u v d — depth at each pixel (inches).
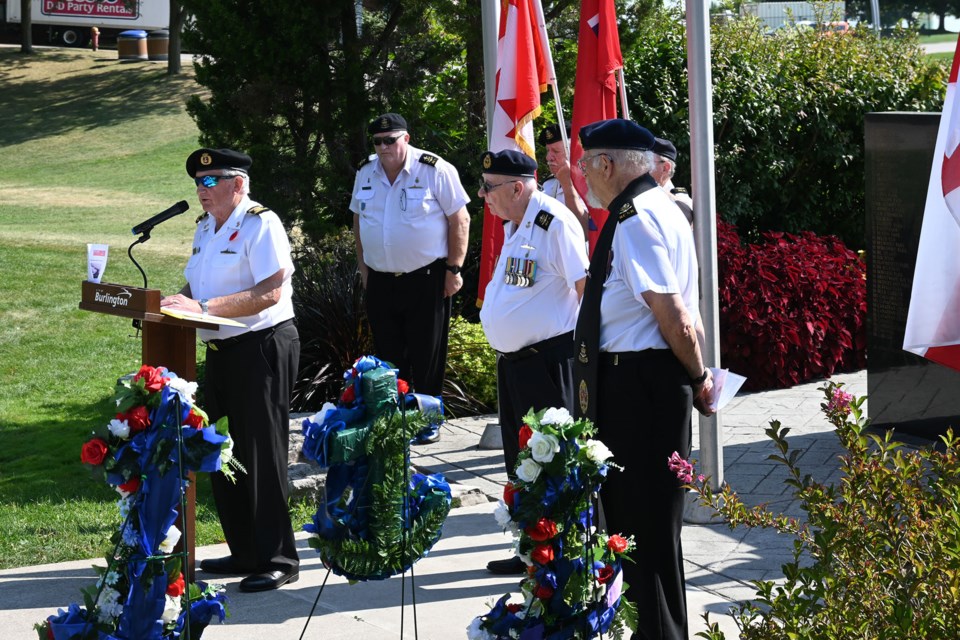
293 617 187.0
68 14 1583.4
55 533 243.0
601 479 129.4
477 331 359.6
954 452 128.2
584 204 242.7
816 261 373.4
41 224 804.6
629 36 424.5
